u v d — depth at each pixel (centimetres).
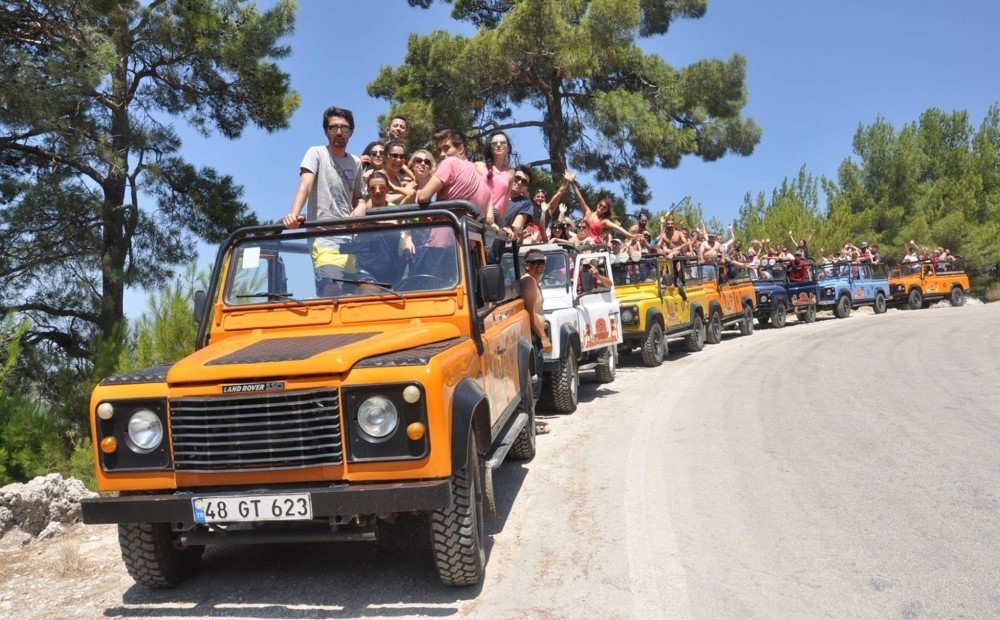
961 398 1008
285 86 1723
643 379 1318
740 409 998
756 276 2386
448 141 794
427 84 2634
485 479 503
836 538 522
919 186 4603
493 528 582
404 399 422
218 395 435
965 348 1546
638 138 2492
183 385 440
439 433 423
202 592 488
